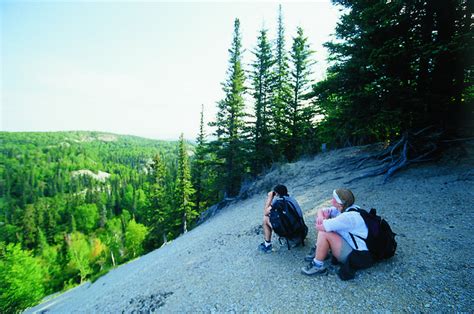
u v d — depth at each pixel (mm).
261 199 11656
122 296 6027
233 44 22266
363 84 7047
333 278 3377
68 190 142250
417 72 6809
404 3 6238
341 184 8109
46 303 19656
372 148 10430
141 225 51375
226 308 3482
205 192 29438
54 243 76750
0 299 22047
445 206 4887
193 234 11164
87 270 45125
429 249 3613
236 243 6121
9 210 105250
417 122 7148
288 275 3795
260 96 21141
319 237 3404
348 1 7172
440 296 2701
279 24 25281
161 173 44812
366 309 2746
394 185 6566
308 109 17578
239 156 19781
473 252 3352
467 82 6594
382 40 6574
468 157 6297
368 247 3100
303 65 19969
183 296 4332
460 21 6445
